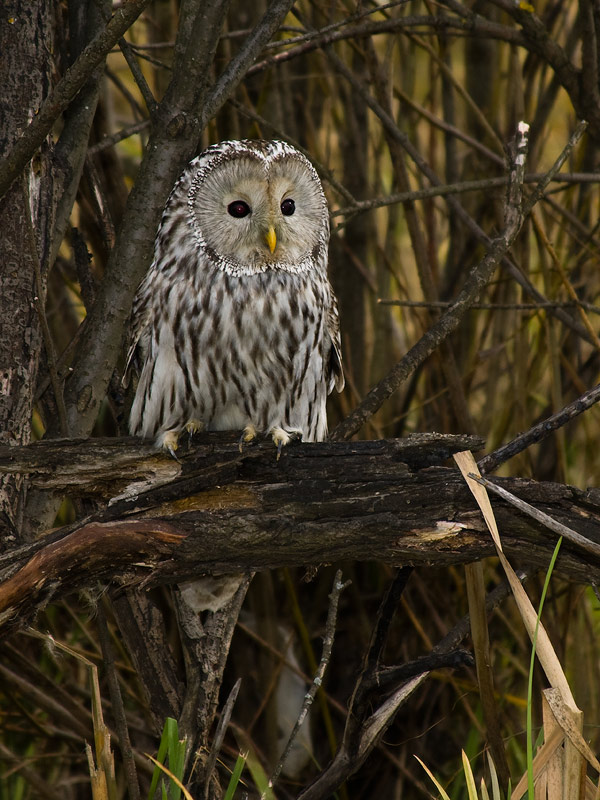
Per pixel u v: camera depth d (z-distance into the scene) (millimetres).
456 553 5695
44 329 6234
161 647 7438
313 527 5672
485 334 9859
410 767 9477
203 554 5719
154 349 7277
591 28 8461
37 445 5941
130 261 6859
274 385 7422
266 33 7070
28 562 5484
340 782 6621
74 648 8812
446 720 9602
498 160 8961
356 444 5855
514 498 5340
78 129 7070
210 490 5867
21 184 6508
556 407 8977
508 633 9984
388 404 10500
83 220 8938
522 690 9562
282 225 7207
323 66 10203
